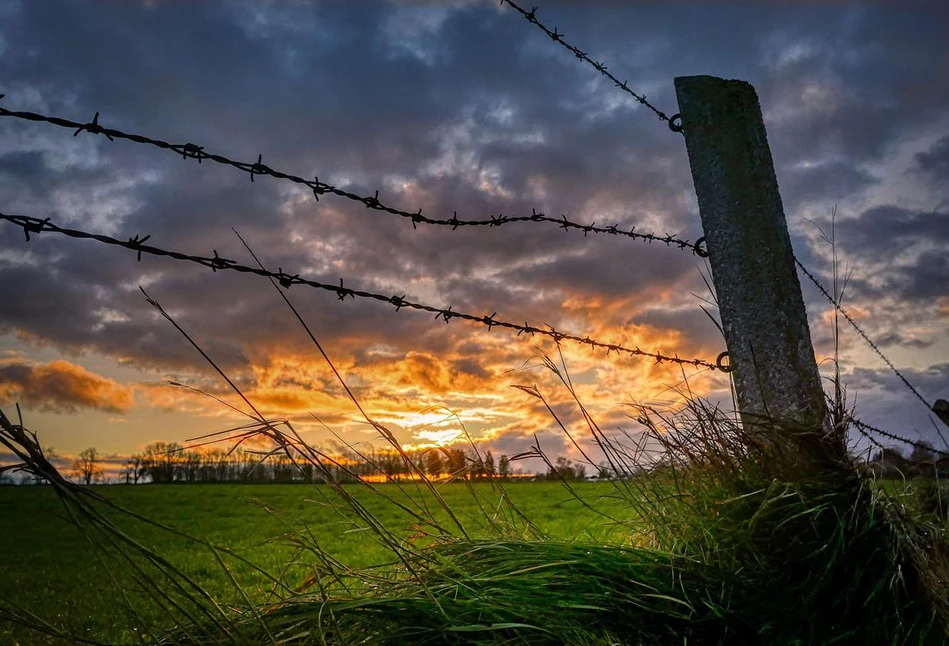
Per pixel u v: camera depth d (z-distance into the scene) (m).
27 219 2.04
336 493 2.04
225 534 14.16
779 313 2.82
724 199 2.97
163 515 19.81
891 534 2.39
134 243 2.19
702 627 2.11
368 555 7.05
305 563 2.08
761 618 2.15
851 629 2.21
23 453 1.37
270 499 22.25
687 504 2.61
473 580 2.00
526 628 1.88
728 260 2.94
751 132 3.00
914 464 3.18
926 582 2.36
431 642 1.84
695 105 3.08
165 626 1.77
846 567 2.29
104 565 1.51
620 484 2.76
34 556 10.27
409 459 2.31
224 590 5.09
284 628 1.80
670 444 2.79
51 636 1.66
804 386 2.75
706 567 2.31
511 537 2.53
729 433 2.70
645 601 2.11
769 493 2.37
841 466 2.47
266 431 1.88
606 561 2.24
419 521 2.32
